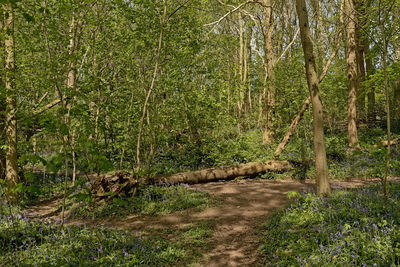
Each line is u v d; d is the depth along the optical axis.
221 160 13.86
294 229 6.12
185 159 14.84
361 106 21.14
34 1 8.12
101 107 10.30
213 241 6.60
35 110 9.45
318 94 8.16
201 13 14.72
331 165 12.81
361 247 4.63
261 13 25.14
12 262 4.84
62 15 9.27
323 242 5.16
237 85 14.59
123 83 11.99
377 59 19.22
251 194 10.10
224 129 15.84
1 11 6.39
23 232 6.04
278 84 16.78
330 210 6.30
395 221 5.22
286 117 18.78
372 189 7.61
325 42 19.89
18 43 9.66
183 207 8.75
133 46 11.02
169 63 11.43
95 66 10.69
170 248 6.02
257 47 26.56
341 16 14.12
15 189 4.29
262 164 12.88
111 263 5.02
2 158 10.48
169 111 13.41
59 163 4.41
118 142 12.14
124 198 9.06
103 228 6.78
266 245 5.86
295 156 14.13
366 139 16.61
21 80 9.05
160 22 10.41
